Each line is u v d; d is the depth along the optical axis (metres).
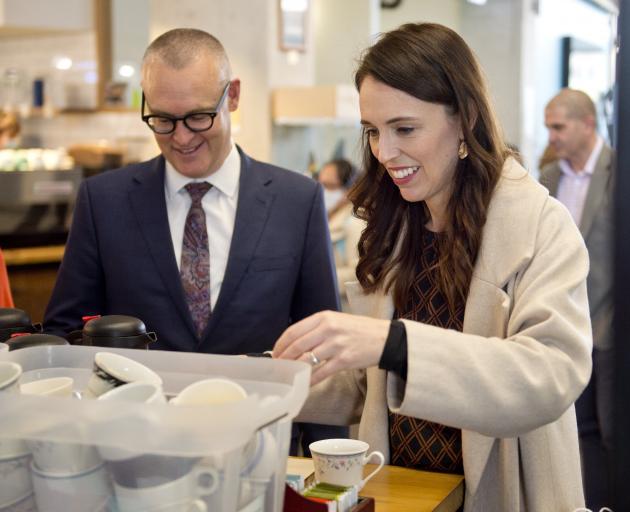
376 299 1.85
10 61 6.35
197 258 2.26
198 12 5.48
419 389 1.37
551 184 4.15
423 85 1.57
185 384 1.20
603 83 5.84
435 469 1.71
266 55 5.34
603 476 3.33
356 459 1.42
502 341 1.44
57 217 4.68
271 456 1.06
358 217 1.85
